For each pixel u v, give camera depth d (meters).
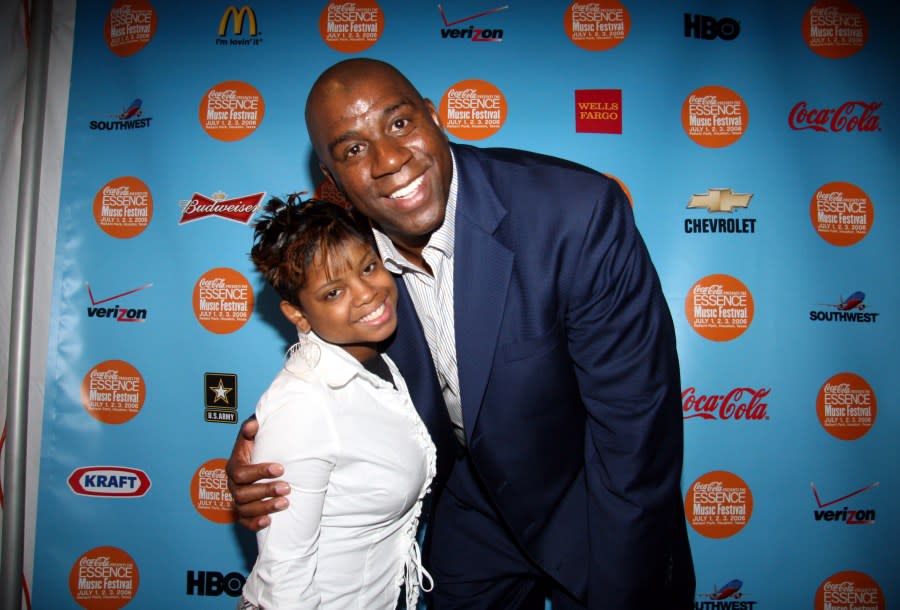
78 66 1.77
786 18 1.68
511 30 1.70
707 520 1.71
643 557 1.13
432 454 1.14
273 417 0.94
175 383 1.74
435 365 1.26
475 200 1.07
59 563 1.75
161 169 1.74
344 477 0.99
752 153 1.69
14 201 1.78
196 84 1.74
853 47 1.68
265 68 1.72
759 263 1.69
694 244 1.70
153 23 1.75
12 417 1.73
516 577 1.49
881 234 1.67
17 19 1.79
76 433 1.76
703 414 1.70
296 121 1.72
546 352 1.08
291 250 0.94
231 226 1.73
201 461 1.74
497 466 1.19
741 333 1.70
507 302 1.06
